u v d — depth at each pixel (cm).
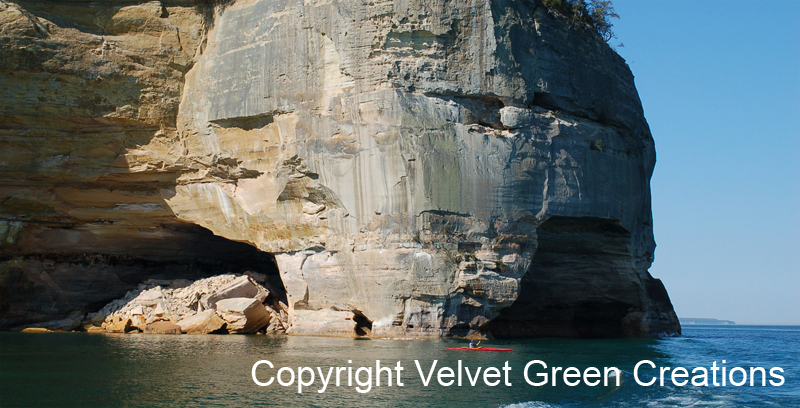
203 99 3403
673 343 3659
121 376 1931
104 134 3475
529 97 3203
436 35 3039
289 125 3189
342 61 3083
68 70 3341
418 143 2947
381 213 2980
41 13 3384
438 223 2955
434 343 2761
